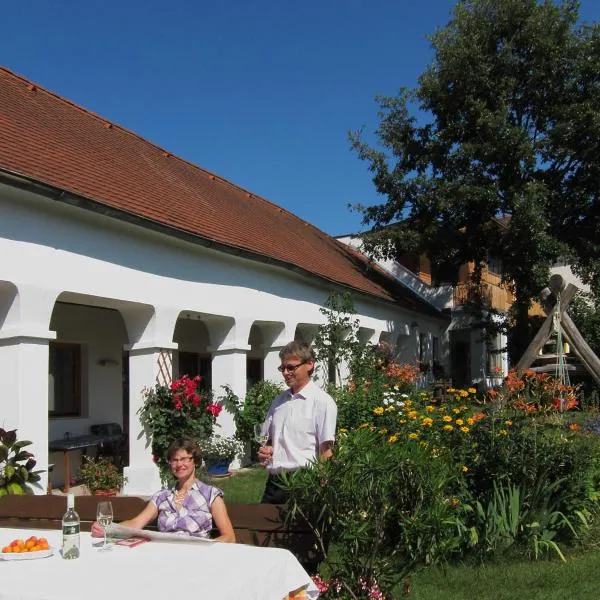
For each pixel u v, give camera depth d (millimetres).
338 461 4238
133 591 2980
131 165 12750
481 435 6617
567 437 6973
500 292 30406
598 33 19078
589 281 20281
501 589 5492
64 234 8344
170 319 10281
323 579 4574
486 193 19062
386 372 14766
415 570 5000
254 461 12672
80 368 12391
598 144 18719
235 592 3049
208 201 14617
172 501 4418
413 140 21656
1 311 7766
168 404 9984
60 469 11406
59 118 12438
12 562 3449
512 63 19484
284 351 4770
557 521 6551
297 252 16250
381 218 21984
